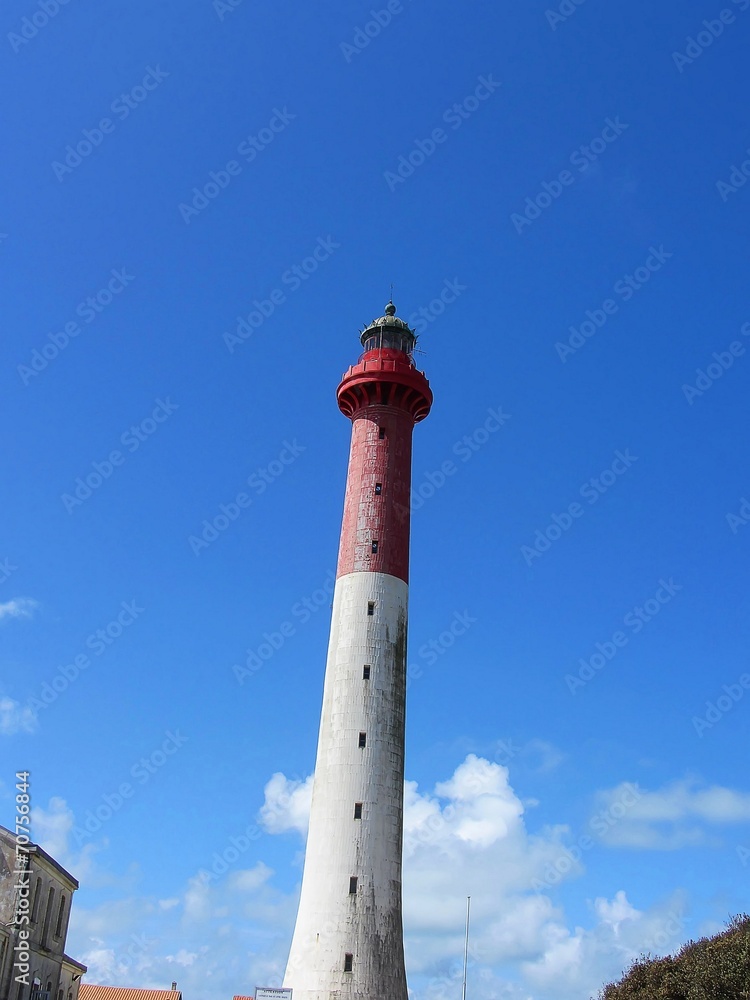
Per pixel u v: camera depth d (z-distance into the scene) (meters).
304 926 69.38
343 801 72.44
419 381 89.00
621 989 70.81
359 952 67.44
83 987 114.81
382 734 75.25
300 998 66.69
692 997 63.09
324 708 77.56
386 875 70.94
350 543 83.00
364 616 79.19
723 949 65.25
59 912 72.25
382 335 94.75
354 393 88.75
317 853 71.50
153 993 115.50
